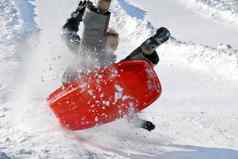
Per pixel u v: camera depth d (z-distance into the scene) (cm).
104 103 1202
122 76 1198
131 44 3083
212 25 3597
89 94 1202
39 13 3241
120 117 1221
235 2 4225
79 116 1216
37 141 1146
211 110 1844
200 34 3322
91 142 1193
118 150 1165
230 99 2092
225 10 3962
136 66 1211
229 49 2798
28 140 1148
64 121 1228
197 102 1988
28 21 3000
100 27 1252
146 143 1252
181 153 1198
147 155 1156
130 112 1212
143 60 1219
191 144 1295
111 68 1209
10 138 1156
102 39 1267
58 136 1199
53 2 3556
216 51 2753
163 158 1148
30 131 1220
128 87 1195
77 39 1299
